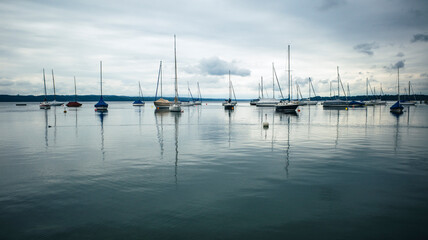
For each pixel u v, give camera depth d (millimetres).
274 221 6762
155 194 8547
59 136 22234
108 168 11672
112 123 34938
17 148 16625
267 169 11438
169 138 21062
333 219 6879
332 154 14609
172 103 82375
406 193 8625
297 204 7770
